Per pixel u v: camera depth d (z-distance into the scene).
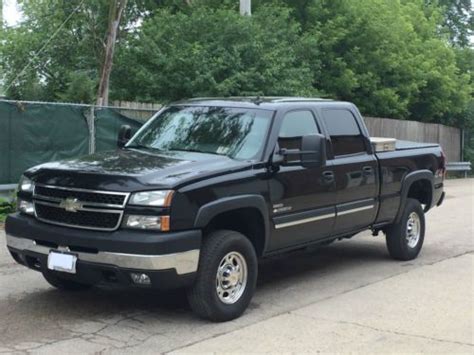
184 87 16.30
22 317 6.31
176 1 19.77
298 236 7.21
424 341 5.85
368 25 21.53
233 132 7.03
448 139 26.80
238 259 6.36
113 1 14.78
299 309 6.79
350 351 5.54
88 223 5.94
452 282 8.07
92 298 7.00
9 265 8.34
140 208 5.73
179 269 5.77
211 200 6.04
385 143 8.79
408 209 9.25
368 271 8.66
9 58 19.97
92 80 18.38
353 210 8.01
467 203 16.59
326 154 7.60
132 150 7.10
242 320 6.35
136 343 5.63
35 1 19.97
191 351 5.45
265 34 17.30
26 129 11.79
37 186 6.33
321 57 20.81
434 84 25.22
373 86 21.94
